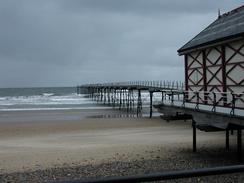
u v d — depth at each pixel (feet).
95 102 242.78
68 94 376.07
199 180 38.68
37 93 420.77
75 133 96.27
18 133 97.25
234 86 64.03
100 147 71.26
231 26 69.21
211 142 74.43
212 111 55.62
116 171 49.52
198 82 78.18
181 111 69.10
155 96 311.68
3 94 394.93
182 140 79.05
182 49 83.05
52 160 58.80
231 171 9.36
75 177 46.98
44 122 123.54
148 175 8.89
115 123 118.83
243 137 80.69
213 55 71.26
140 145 72.69
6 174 49.32
